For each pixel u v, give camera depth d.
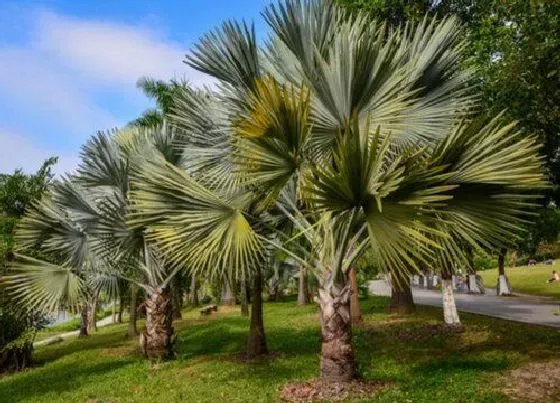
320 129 7.50
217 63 8.43
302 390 7.88
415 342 12.02
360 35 7.55
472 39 11.03
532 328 12.76
